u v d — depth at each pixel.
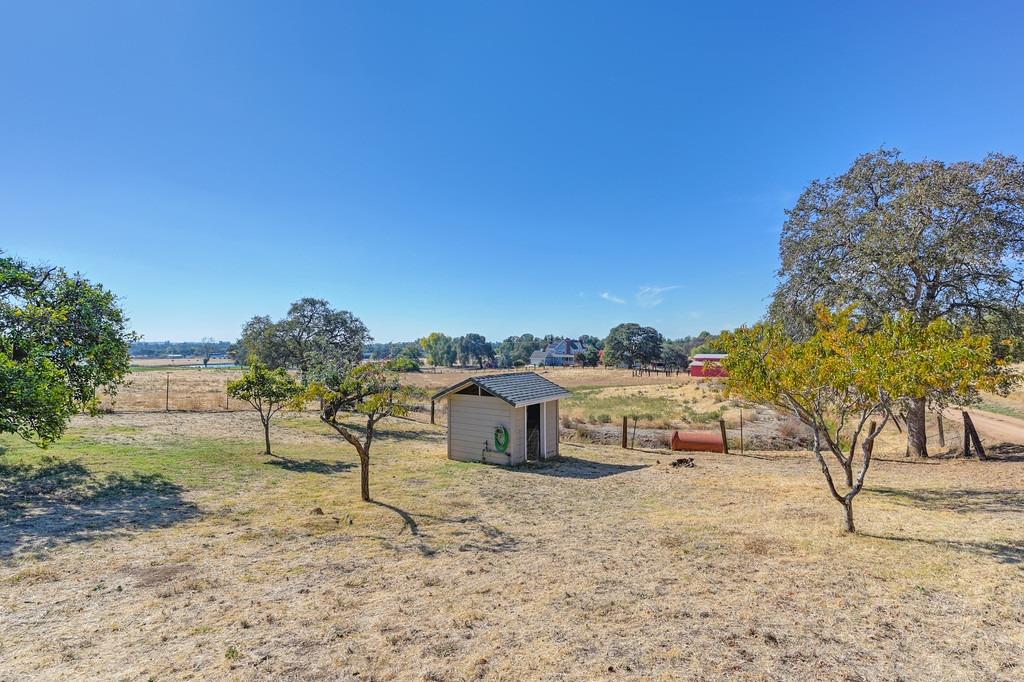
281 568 6.68
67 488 10.13
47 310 10.95
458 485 12.67
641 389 48.12
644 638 4.71
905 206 15.41
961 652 4.32
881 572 6.29
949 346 6.91
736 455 18.92
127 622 5.05
